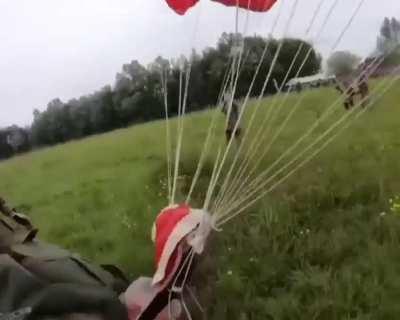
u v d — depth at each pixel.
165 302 0.86
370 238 1.92
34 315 0.69
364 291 1.75
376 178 1.99
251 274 1.92
